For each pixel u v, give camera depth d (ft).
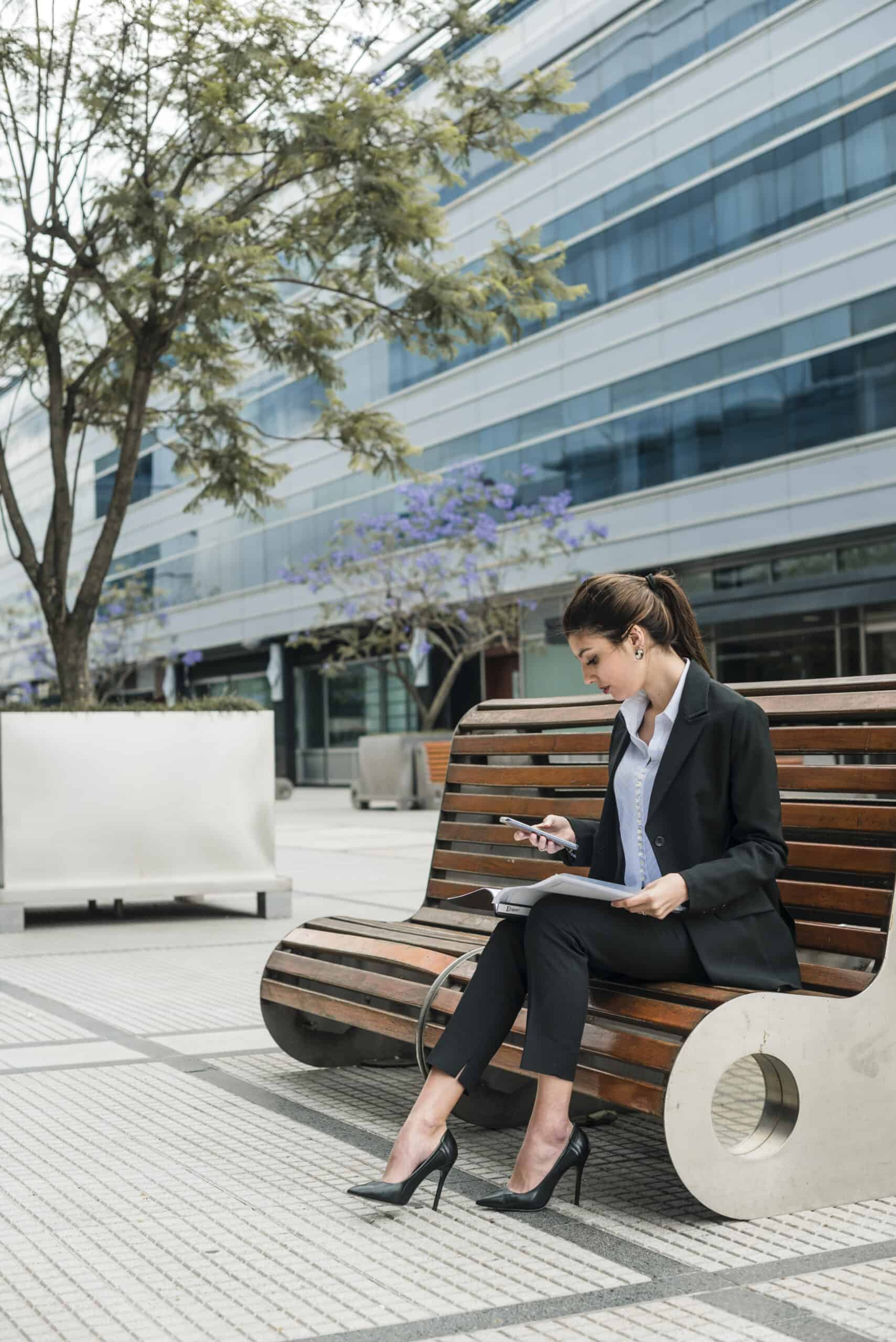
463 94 34.19
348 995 13.53
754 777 10.57
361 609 83.71
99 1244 9.77
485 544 80.74
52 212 32.58
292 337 37.01
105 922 29.14
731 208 78.54
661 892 9.95
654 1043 9.87
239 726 29.32
